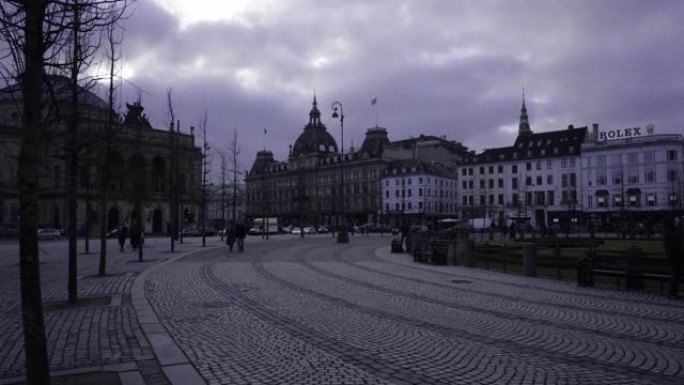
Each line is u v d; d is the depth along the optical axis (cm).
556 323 996
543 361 728
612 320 1026
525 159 10450
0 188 6481
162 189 8444
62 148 1204
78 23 595
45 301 1245
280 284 1577
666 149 8775
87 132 1508
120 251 3319
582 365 707
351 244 4378
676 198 8456
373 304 1212
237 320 1015
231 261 2462
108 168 1797
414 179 11600
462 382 632
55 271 2016
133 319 1016
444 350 789
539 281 1667
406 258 2675
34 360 495
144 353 760
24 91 518
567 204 9712
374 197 12262
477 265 2205
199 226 7862
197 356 746
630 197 9006
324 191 13238
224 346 808
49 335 874
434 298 1306
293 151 14300
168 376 645
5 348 797
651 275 1376
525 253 1812
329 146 14050
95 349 782
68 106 1208
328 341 845
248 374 662
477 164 11194
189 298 1291
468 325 977
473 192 11231
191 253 3108
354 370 682
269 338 864
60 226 6906
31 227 501
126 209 8038
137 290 1422
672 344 827
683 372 673
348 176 12769
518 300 1277
